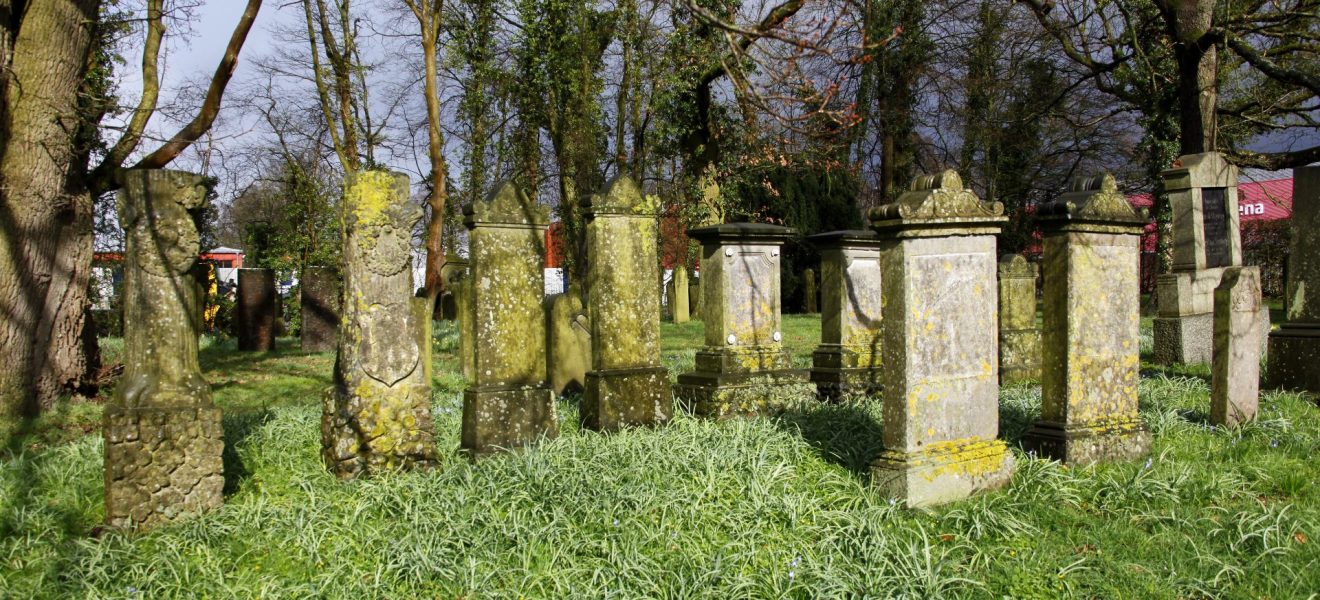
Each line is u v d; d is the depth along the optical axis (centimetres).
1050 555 512
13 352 989
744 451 669
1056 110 2497
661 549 527
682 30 1784
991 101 2428
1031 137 2606
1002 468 632
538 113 2170
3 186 981
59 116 1005
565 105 2170
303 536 538
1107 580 483
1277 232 2764
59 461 700
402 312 686
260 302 1905
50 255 1027
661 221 2584
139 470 568
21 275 993
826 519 555
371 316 674
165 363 585
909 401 593
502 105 2195
